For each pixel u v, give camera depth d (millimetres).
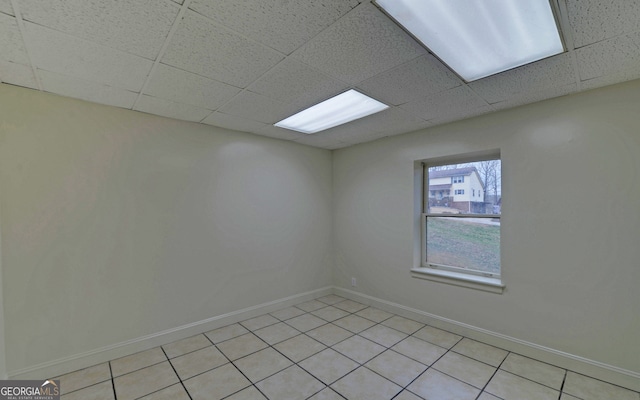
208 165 3090
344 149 4203
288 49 1668
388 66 1861
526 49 1639
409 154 3383
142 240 2648
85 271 2359
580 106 2242
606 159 2133
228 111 2670
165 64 1821
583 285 2215
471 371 2248
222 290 3164
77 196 2338
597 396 1930
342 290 4203
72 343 2287
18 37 1503
